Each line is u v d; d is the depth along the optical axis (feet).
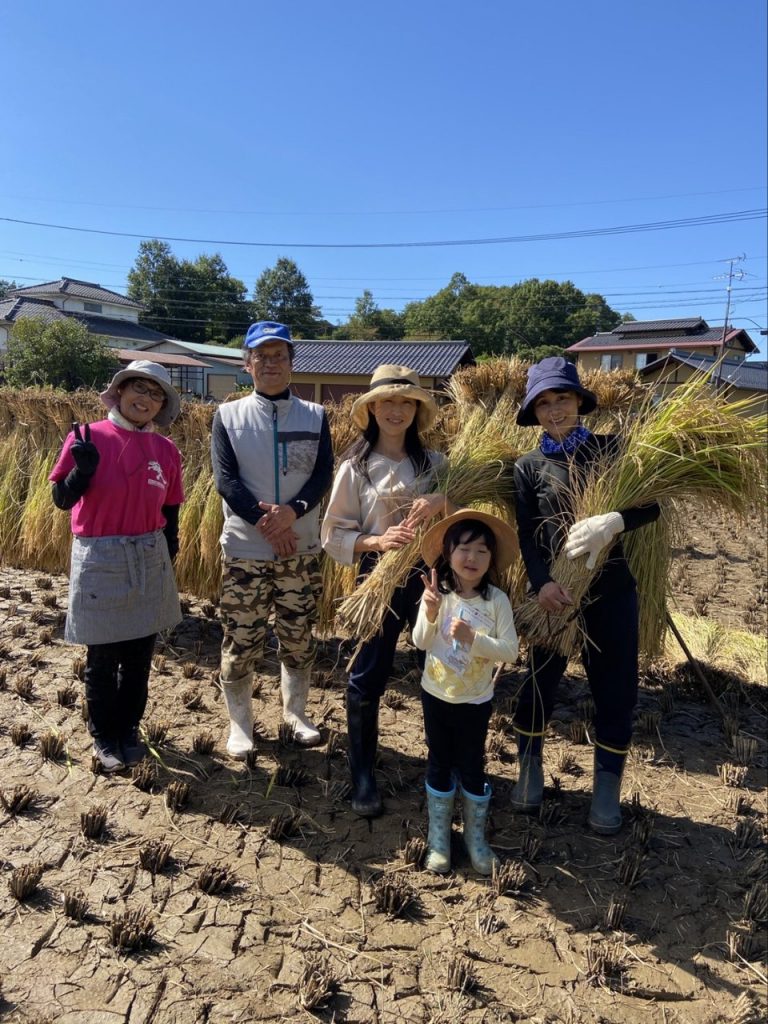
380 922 7.52
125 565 9.60
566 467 9.13
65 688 12.63
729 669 14.85
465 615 8.21
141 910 7.19
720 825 9.71
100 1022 6.08
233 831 8.91
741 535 32.09
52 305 155.74
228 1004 6.37
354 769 9.48
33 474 19.38
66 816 8.99
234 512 9.73
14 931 7.02
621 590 9.09
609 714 9.18
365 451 9.31
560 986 6.86
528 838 9.00
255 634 10.28
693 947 7.47
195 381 145.07
